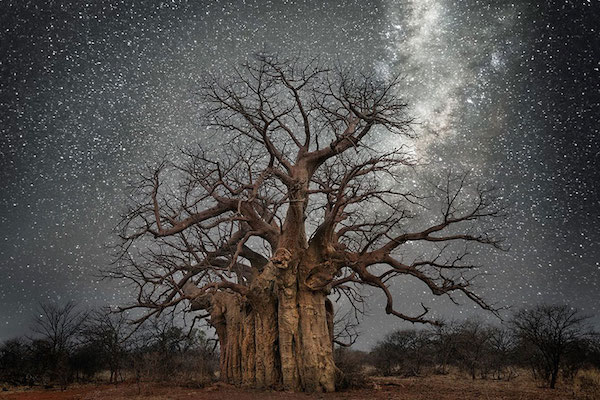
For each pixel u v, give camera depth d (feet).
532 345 69.26
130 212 58.34
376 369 91.50
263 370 54.44
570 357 65.98
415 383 62.49
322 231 54.03
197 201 56.85
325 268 54.70
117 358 71.67
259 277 55.98
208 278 60.29
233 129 57.26
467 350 83.05
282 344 52.90
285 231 55.42
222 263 66.49
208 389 53.67
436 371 86.58
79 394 55.31
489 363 79.77
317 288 54.08
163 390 55.52
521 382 65.46
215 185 52.44
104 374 86.17
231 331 62.44
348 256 56.18
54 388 64.75
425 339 90.33
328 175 61.26
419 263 55.62
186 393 51.31
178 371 77.00
